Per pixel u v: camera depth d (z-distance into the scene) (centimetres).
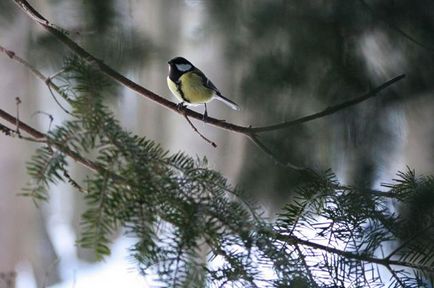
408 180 599
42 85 1805
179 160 511
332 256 529
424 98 1041
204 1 1127
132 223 460
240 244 488
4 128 532
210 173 512
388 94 1040
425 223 559
